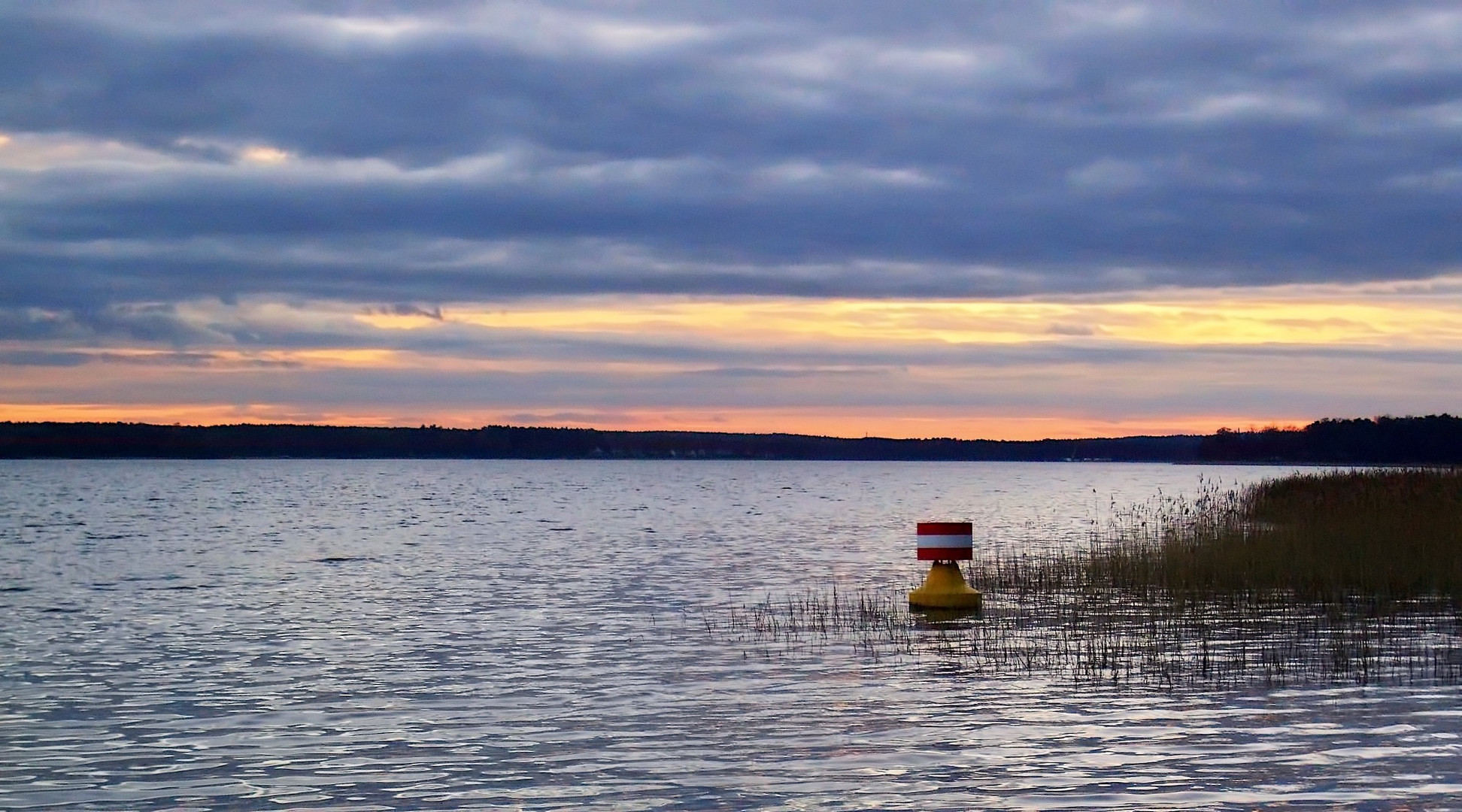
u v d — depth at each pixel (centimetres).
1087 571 2308
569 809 846
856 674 1333
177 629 1797
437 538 4166
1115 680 1274
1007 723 1075
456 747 1027
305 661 1485
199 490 10238
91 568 2922
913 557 3169
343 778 935
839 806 842
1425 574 2055
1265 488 4194
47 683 1341
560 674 1368
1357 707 1121
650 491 10712
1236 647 1471
